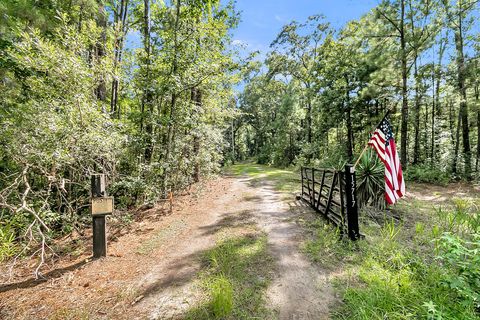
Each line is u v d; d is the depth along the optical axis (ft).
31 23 19.99
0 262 12.13
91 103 18.83
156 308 8.64
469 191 28.63
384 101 46.93
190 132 27.73
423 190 29.91
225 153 88.84
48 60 16.37
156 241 14.98
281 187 32.42
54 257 12.89
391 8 37.99
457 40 39.24
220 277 10.34
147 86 23.56
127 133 22.49
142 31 27.84
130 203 22.77
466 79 34.12
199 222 18.66
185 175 30.35
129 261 12.40
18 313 8.43
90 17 24.71
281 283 9.84
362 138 52.24
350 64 46.96
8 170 16.01
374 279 9.38
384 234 13.66
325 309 8.24
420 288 8.60
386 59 38.09
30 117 15.10
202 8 27.22
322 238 13.91
